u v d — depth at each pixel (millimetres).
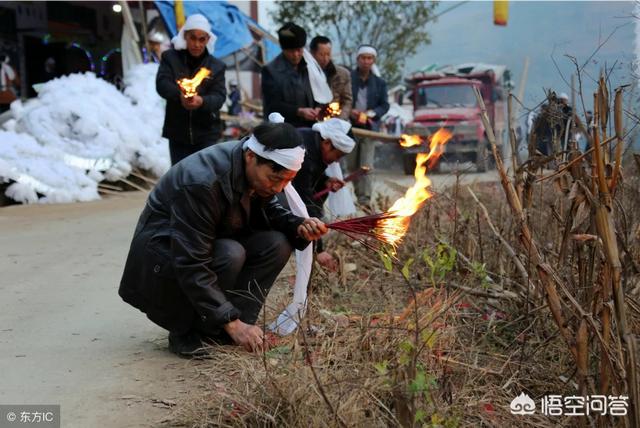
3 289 4945
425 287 4352
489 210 5898
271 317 3984
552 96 3523
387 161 12977
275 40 19125
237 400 2820
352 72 8656
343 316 3672
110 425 2850
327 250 5223
